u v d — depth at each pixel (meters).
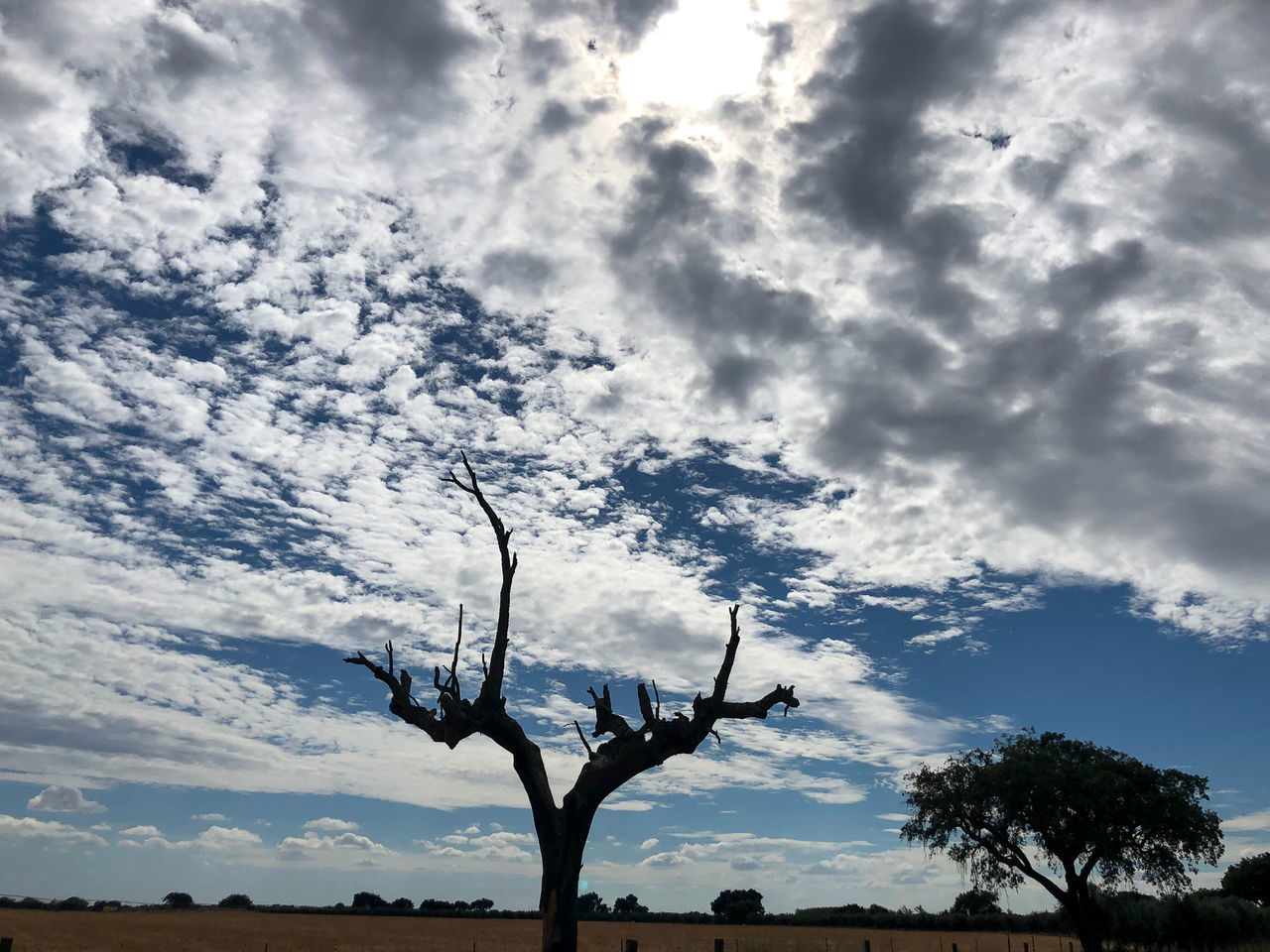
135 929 89.94
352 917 150.25
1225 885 83.94
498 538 18.50
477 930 106.56
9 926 85.06
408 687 17.64
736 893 139.62
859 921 121.06
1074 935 88.81
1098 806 46.75
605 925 125.19
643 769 17.92
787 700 19.28
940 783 52.62
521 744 17.72
